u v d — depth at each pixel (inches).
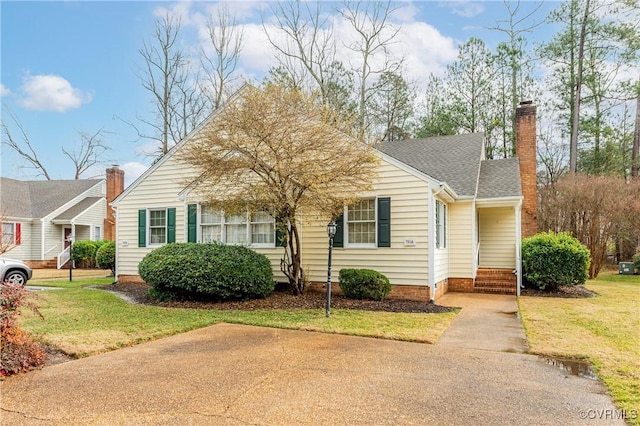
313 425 140.4
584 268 490.3
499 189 539.8
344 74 970.7
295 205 395.9
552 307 392.5
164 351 234.8
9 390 173.8
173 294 414.6
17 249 943.7
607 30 928.3
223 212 450.3
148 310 361.4
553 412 152.3
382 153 443.8
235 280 394.6
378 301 410.9
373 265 444.5
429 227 420.8
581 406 157.9
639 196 742.5
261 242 497.0
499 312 366.6
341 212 421.7
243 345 248.1
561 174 1043.3
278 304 392.8
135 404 158.7
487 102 1031.6
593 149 1026.1
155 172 569.6
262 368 203.5
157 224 573.6
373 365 208.8
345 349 239.5
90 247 954.7
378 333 276.8
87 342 247.9
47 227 991.6
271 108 381.4
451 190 458.6
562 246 497.4
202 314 343.0
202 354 228.5
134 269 581.3
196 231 524.4
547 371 200.5
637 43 902.4
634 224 756.6
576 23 960.3
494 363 213.2
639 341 257.1
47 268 961.5
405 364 210.8
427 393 170.6
